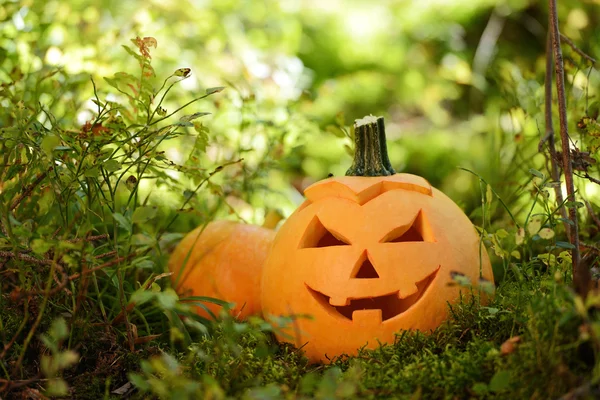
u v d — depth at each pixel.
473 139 1.80
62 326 0.59
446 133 1.90
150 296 0.62
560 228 0.90
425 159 1.80
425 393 0.65
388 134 1.94
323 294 0.76
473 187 1.09
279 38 1.78
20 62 1.00
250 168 1.09
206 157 1.16
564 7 1.76
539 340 0.62
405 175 0.79
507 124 1.29
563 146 0.76
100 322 0.77
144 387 0.60
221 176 1.09
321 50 2.09
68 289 0.78
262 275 0.81
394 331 0.74
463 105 2.07
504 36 2.04
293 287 0.76
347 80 2.04
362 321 0.74
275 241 0.80
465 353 0.67
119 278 0.74
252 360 0.70
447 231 0.76
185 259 0.88
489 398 0.62
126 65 1.14
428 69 2.07
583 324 0.61
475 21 2.10
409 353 0.71
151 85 0.75
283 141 1.06
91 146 0.77
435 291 0.73
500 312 0.71
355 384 0.64
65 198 0.77
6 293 0.81
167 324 0.84
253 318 0.64
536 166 1.07
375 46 2.11
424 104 2.03
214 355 0.72
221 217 1.12
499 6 2.01
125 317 0.74
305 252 0.76
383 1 2.16
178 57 1.32
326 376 0.60
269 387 0.60
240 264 0.88
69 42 1.08
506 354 0.64
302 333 0.76
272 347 0.78
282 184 1.48
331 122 1.88
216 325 0.77
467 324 0.72
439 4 2.11
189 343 0.77
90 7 1.19
